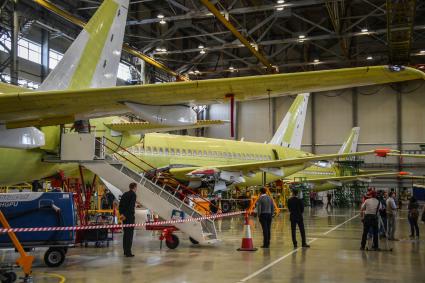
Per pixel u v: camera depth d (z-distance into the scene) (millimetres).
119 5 14883
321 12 42219
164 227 13781
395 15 32719
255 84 8805
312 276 9438
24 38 32594
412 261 11555
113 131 16359
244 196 34625
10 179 13023
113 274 9531
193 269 10172
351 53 47750
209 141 31344
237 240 15969
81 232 13031
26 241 10242
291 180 43250
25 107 9312
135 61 44062
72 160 13273
